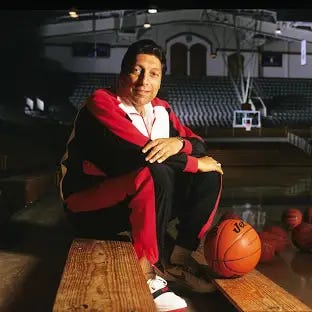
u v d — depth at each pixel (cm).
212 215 193
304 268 241
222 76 2308
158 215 178
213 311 181
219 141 1580
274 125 2131
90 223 209
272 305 157
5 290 201
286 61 2348
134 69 188
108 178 195
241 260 179
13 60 2056
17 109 1947
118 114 188
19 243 291
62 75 2158
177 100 2212
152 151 179
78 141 197
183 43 2309
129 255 191
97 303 138
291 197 549
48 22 2122
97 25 2192
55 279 216
